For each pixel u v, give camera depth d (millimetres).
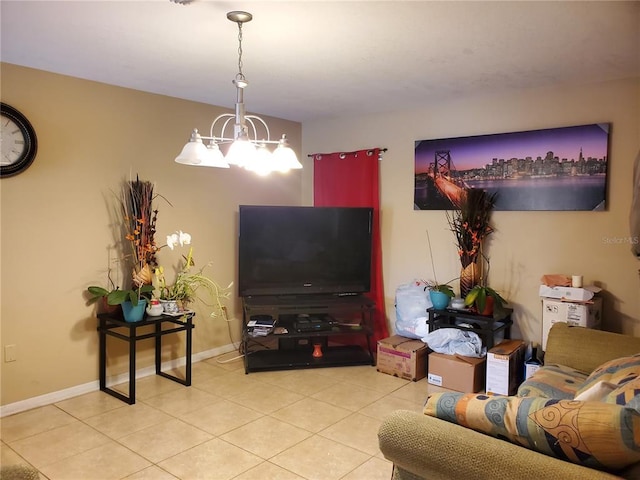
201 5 2154
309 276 4352
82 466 2498
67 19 2326
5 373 3104
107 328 3510
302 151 5137
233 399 3396
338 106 4277
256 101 4098
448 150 4090
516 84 3512
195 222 4176
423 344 3930
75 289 3406
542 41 2600
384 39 2570
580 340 2844
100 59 2953
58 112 3273
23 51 2807
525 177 3699
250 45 2682
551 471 1283
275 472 2451
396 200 4473
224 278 4449
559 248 3590
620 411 1264
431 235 4250
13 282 3109
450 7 2158
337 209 4367
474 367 3467
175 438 2809
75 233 3391
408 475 1600
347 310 4145
